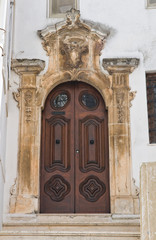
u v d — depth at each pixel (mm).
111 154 8773
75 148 9070
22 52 9320
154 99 9180
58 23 9273
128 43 9344
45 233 6797
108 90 9102
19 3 9656
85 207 8758
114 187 8586
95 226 8055
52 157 9031
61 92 9406
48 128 9188
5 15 7438
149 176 5945
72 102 9328
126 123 8883
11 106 9008
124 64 9094
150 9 9539
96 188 8859
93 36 9320
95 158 9008
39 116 8992
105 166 8938
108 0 9625
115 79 9125
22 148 8758
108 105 9031
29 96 9047
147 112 8977
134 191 8516
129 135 8820
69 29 9320
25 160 8695
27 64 9094
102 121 9203
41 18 9562
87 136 9141
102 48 9312
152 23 9430
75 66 9180
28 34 9430
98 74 9164
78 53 9242
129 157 8703
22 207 8414
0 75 7027
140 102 9000
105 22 9477
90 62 9242
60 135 9156
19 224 8125
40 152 9000
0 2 7387
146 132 8820
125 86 9062
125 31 9406
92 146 9078
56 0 9781
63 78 9242
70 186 8875
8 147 8766
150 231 5680
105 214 8344
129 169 8641
